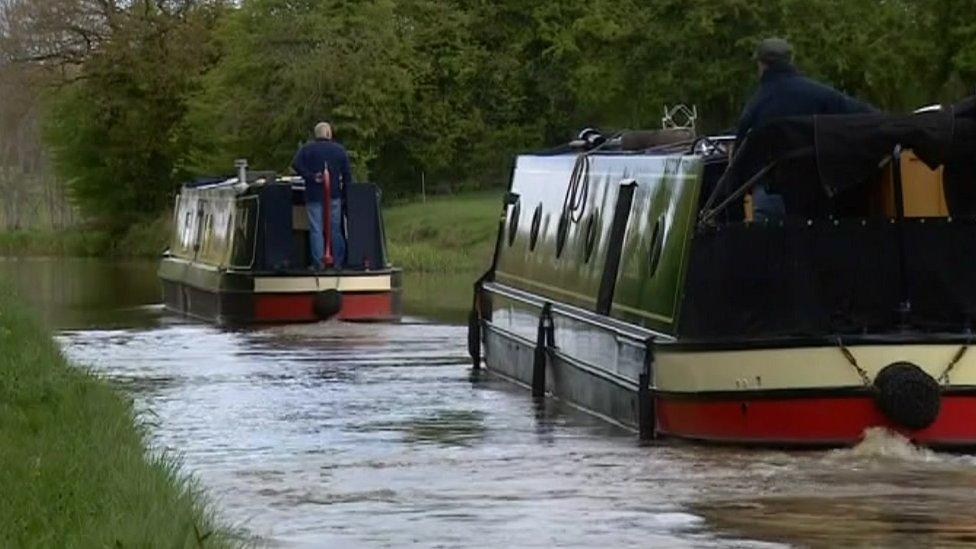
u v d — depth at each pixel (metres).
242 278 43.84
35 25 99.00
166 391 28.83
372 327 42.16
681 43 75.50
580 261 27.38
